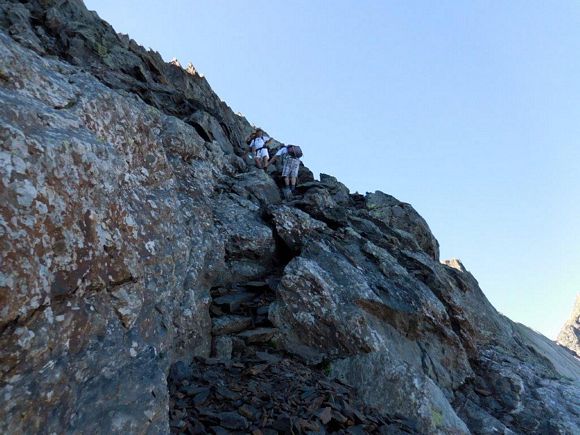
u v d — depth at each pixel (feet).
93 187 13.06
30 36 41.24
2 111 11.04
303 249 30.48
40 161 11.07
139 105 33.99
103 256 12.74
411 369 22.72
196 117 46.29
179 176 30.19
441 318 30.81
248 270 28.94
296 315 24.76
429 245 50.37
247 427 15.57
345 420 17.71
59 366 10.52
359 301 26.86
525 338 48.42
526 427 27.71
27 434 9.43
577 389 33.35
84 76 18.74
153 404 12.64
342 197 51.08
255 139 52.06
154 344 16.01
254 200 36.78
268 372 20.39
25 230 10.06
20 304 9.50
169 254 19.21
